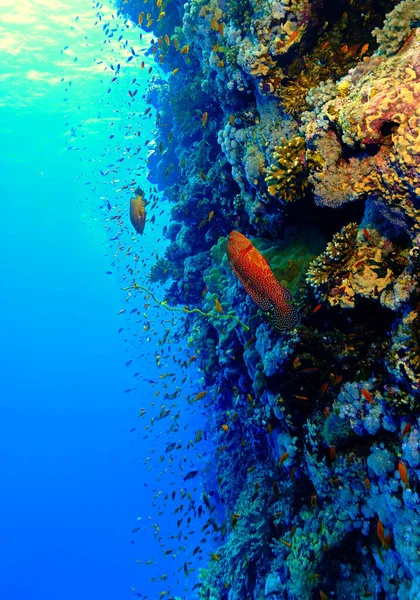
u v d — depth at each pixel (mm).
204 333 4301
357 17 2186
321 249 2256
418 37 1454
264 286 933
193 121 4609
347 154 1566
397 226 1522
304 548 2354
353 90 1531
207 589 3963
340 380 1999
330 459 2096
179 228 5629
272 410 2666
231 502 4156
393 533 1804
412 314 1471
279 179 1947
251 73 2408
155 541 14719
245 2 2521
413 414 1604
